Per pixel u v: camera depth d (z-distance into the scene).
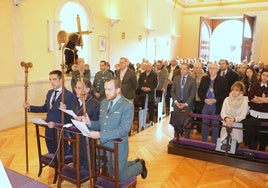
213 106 4.05
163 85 6.18
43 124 2.69
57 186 2.67
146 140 4.46
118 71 5.05
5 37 4.65
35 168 3.22
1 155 3.60
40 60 5.34
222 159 3.48
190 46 12.69
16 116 4.98
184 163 3.52
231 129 3.44
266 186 2.93
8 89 4.78
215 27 12.82
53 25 5.53
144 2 9.12
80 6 6.25
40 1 5.21
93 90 5.03
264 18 10.80
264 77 3.75
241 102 3.60
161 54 10.88
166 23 11.04
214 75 4.12
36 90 5.30
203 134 4.04
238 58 13.18
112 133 2.21
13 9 4.72
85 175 2.56
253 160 3.33
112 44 7.55
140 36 9.07
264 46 10.91
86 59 6.67
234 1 11.32
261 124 3.46
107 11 7.20
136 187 2.84
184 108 4.12
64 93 2.84
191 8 12.41
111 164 2.30
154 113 5.75
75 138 2.54
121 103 2.35
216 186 2.91
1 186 1.00
